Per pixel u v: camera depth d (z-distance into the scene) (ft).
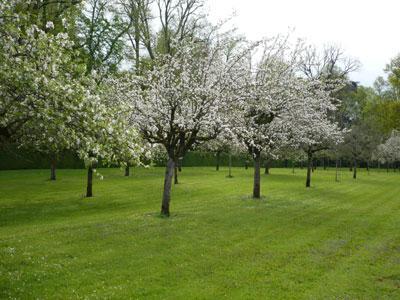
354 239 43.37
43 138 34.12
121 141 27.78
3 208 61.57
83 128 27.35
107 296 25.31
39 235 41.09
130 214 56.29
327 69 139.23
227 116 53.62
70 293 25.63
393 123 159.53
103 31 86.43
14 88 26.55
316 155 134.21
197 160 194.59
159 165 170.40
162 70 51.98
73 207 63.46
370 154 138.62
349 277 30.66
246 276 30.14
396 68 146.72
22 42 28.86
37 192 80.33
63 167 143.74
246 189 90.27
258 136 63.00
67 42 31.45
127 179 108.17
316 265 33.45
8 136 31.83
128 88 54.65
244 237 42.55
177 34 106.42
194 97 50.08
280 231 46.14
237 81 55.21
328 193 87.15
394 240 43.37
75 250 35.50
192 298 25.57
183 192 82.84
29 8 35.73
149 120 50.42
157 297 25.54
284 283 28.91
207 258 34.42
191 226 46.91
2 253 33.78
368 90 246.06
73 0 55.72
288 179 122.42
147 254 34.88
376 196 84.58
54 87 25.05
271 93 63.67
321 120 82.58
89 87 32.32
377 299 26.37
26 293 25.29
